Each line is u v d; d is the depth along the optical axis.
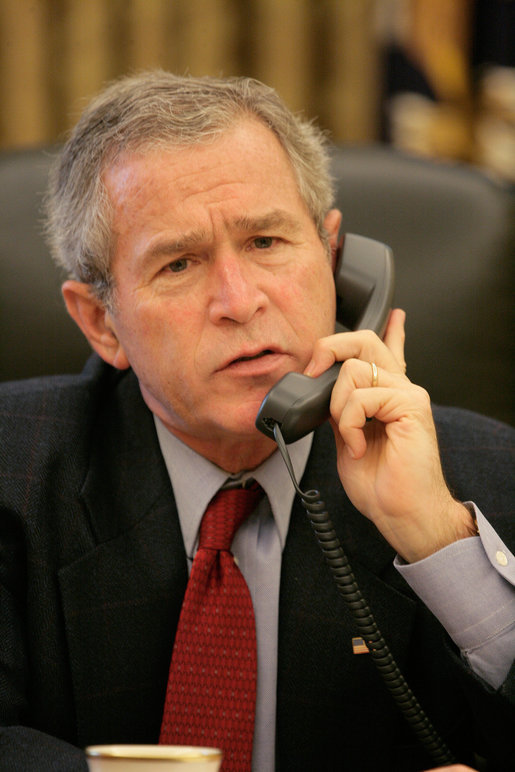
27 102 6.60
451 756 3.00
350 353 3.17
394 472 3.01
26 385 3.83
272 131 3.27
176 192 3.10
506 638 2.88
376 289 3.52
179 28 6.59
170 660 3.27
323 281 3.31
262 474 3.40
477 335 4.26
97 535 3.38
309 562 3.32
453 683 3.23
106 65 6.60
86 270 3.42
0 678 3.09
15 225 4.42
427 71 6.45
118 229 3.23
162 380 3.24
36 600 3.25
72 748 2.77
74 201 3.40
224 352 3.11
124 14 6.58
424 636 3.26
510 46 6.28
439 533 2.98
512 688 2.79
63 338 4.38
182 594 3.33
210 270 3.16
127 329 3.31
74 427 3.59
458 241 4.31
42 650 3.22
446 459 3.59
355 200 4.38
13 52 6.57
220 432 3.24
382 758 3.18
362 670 3.20
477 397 4.26
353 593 3.01
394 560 3.07
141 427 3.61
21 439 3.52
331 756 3.17
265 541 3.37
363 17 6.56
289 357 3.18
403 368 3.44
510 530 3.39
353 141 6.62
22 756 2.72
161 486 3.47
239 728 3.07
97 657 3.23
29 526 3.30
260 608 3.28
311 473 3.46
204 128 3.13
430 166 4.43
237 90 3.28
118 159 3.22
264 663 3.22
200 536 3.38
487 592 2.91
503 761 2.94
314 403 3.05
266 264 3.18
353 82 6.60
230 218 3.10
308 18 6.60
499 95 6.35
